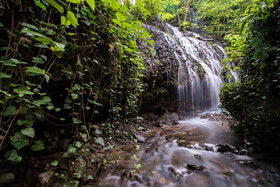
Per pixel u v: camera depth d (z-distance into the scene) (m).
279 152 2.24
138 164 2.05
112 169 1.95
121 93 3.00
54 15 1.42
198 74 6.27
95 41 1.93
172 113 5.36
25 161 1.47
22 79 1.21
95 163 1.90
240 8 9.88
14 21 1.15
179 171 1.97
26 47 1.23
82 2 1.58
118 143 2.72
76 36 1.66
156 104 4.91
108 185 1.67
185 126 4.41
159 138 3.27
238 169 2.01
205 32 12.55
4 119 1.26
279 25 2.05
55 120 1.95
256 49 2.33
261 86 2.41
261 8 2.24
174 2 8.41
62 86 1.75
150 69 4.00
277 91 2.21
